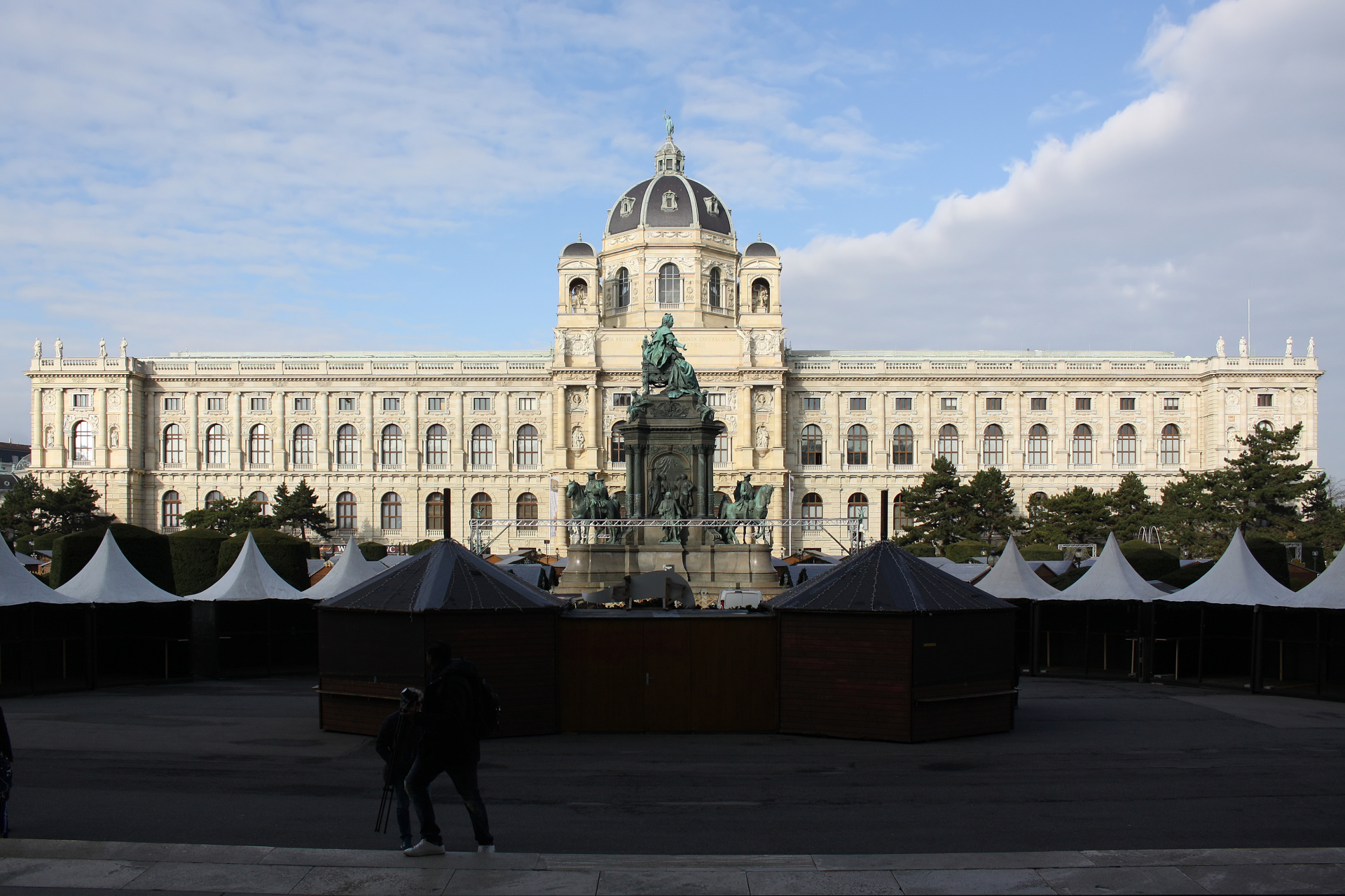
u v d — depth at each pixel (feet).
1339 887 54.34
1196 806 73.92
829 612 96.27
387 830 65.82
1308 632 144.05
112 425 467.52
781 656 97.91
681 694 98.22
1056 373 475.31
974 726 98.84
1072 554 320.29
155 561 178.09
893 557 100.32
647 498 206.18
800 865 57.52
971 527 382.22
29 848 59.31
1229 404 463.83
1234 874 56.08
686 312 486.38
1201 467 472.85
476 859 57.98
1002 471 471.62
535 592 100.53
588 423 463.01
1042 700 124.98
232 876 55.06
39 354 467.52
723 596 150.00
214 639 148.25
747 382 463.83
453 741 58.08
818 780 80.43
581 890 53.36
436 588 95.55
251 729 102.06
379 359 508.53
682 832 66.33
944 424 480.23
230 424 480.64
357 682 98.22
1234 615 153.69
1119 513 390.01
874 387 479.00
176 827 66.69
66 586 143.23
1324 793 77.82
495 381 481.87
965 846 63.98
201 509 441.68
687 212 497.46
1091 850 59.98
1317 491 374.22
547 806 72.79
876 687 94.99
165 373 478.18
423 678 92.68
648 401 207.21
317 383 481.46
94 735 98.68
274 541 201.98
